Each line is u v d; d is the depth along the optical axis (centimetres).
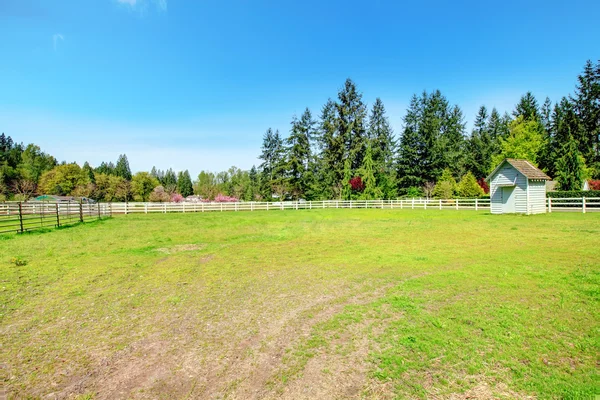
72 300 642
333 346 441
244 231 1677
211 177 10288
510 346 421
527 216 2084
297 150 4862
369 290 673
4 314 572
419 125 5031
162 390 355
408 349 425
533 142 3584
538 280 690
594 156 4456
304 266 898
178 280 779
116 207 3200
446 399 329
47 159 8488
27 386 365
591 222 1662
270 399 336
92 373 390
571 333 451
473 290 642
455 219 2067
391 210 3188
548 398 324
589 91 4681
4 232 1572
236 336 479
